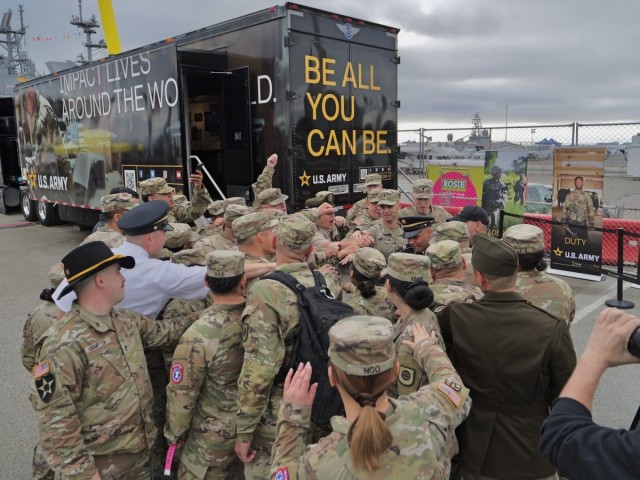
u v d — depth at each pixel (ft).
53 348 7.20
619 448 3.72
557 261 26.09
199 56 23.18
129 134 27.22
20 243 36.70
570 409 4.26
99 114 29.89
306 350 7.32
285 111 21.54
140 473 8.04
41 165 38.22
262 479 7.93
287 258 8.38
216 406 8.29
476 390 7.23
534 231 9.52
